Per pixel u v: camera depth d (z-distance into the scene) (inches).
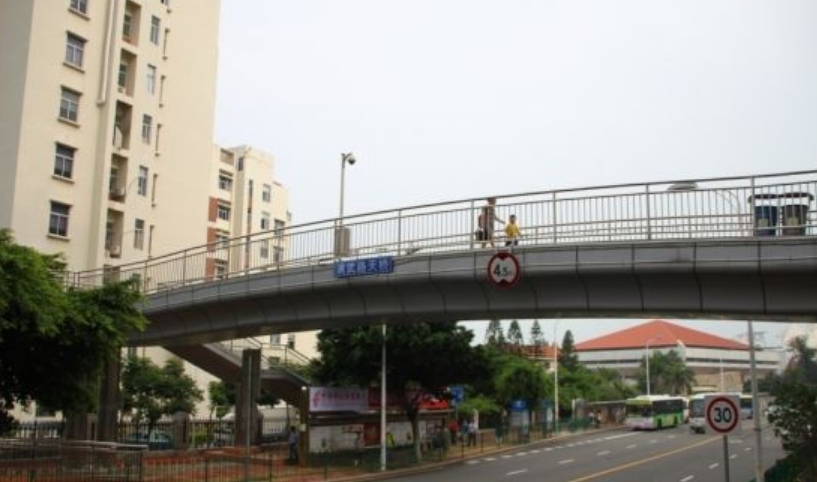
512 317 904.3
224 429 1605.6
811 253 667.4
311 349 2817.4
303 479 1072.2
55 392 818.2
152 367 1630.2
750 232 701.9
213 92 2262.6
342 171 1513.3
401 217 924.0
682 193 740.0
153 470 1078.4
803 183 683.4
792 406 933.2
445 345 1381.6
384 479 1134.4
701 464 1433.3
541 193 819.4
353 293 967.0
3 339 732.0
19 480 812.0
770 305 714.2
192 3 2217.0
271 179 3105.3
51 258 812.0
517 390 2187.5
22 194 1658.5
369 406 1439.5
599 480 1125.1
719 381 5196.9
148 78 1994.3
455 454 1578.5
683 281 749.9
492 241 844.6
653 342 5246.1
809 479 906.7
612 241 766.5
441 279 873.5
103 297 839.7
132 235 1902.1
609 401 3324.3
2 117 1706.4
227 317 1119.6
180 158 2121.1
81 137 1802.4
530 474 1214.3
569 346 4313.5
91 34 1844.2
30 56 1700.3
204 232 2183.8
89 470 841.5
